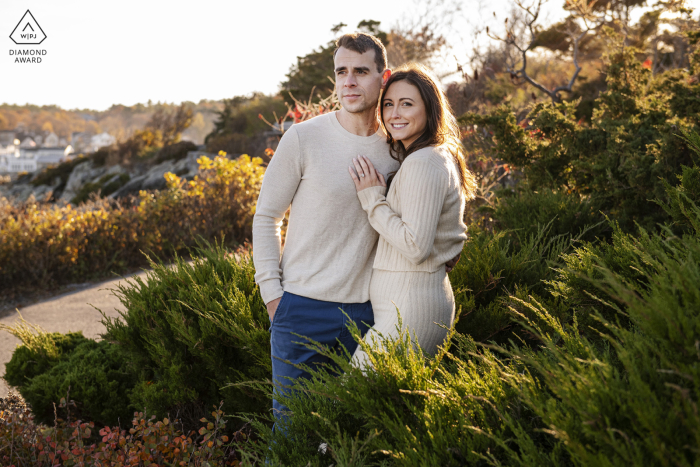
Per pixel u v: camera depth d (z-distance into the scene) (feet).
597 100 14.23
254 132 80.64
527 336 7.63
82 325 16.38
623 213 10.82
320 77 75.66
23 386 9.51
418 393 4.40
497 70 31.30
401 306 6.25
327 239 6.67
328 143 6.67
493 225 12.55
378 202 6.21
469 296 8.32
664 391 3.41
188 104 118.32
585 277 4.12
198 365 8.25
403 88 6.31
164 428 7.06
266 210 6.89
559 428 3.45
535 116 14.12
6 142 442.09
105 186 85.05
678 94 10.60
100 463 6.68
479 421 4.16
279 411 6.25
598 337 5.77
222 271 9.25
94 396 8.90
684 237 4.92
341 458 4.18
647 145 10.48
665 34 33.83
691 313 3.56
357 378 4.60
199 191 26.81
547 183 13.12
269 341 7.48
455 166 6.45
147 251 24.80
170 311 8.36
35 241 21.77
